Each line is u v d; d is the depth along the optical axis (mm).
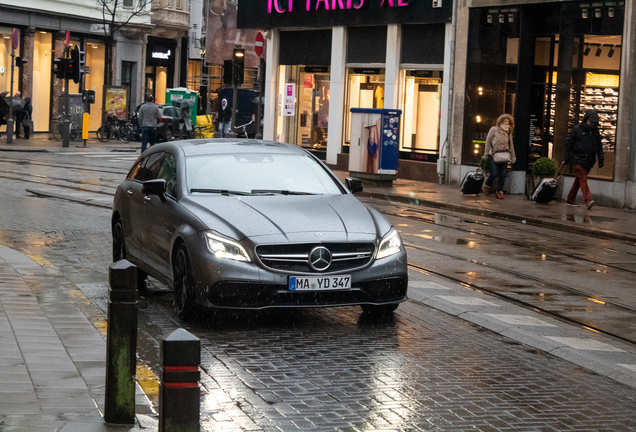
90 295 9961
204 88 59906
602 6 22891
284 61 33594
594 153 21672
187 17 58875
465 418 6297
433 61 28109
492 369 7648
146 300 10023
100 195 20234
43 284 10133
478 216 20188
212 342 8164
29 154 34219
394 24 28969
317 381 7051
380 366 7559
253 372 7234
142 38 55531
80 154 35344
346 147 31172
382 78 29719
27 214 16750
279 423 6020
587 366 7938
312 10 31703
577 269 13477
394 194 23688
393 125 25734
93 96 40938
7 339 7484
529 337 8719
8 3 45219
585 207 22000
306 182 10016
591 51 23219
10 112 39500
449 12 27188
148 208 10039
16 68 46875
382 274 8805
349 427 5992
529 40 25156
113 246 11461
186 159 10039
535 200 22656
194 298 8703
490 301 10555
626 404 6867
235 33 58156
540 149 25375
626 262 14430
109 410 5469
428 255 13930
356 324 9109
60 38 49406
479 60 26328
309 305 8578
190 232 8812
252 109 49750
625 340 9164
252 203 9227
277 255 8516
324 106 32000
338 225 8906
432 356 7980
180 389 4336
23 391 6078
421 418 6250
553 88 25125
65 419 5531
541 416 6434
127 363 5473
